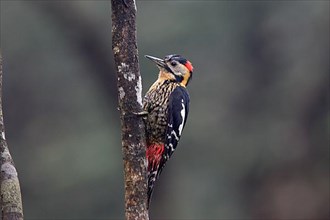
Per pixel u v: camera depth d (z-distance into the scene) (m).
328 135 18.33
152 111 8.26
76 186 20.41
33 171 20.61
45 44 19.83
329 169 18.11
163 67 8.54
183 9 19.36
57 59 20.12
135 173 6.64
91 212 20.48
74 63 20.19
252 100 19.44
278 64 19.23
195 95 19.69
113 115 19.16
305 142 18.39
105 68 18.72
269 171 18.72
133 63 6.70
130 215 6.58
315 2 18.73
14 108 20.70
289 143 18.58
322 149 18.23
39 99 20.80
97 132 20.55
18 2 19.39
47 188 20.58
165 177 19.11
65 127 20.84
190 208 19.73
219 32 19.42
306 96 18.67
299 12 18.91
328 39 18.66
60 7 18.39
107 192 20.41
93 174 20.14
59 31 18.83
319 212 17.91
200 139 19.58
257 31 19.27
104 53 18.66
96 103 20.75
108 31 18.77
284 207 18.23
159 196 19.03
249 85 19.48
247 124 19.34
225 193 19.72
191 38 19.45
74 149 20.45
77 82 20.69
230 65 19.64
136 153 6.66
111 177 20.28
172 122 8.24
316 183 18.05
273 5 18.98
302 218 17.98
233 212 19.75
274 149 18.75
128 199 6.61
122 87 6.69
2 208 5.96
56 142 20.73
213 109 19.67
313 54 18.78
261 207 18.64
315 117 18.53
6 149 6.09
